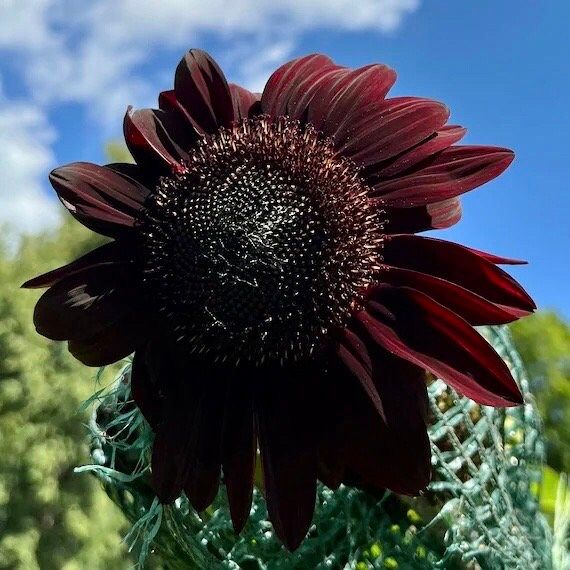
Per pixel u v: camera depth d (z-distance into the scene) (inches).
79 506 57.9
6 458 55.6
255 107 8.6
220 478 8.1
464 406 8.7
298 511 7.5
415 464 7.4
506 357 10.0
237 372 8.0
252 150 8.2
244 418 7.9
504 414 9.5
